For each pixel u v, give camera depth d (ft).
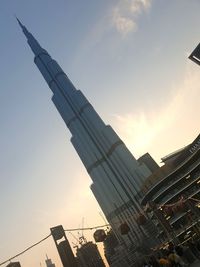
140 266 132.77
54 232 52.16
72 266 48.78
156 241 312.50
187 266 79.41
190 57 65.67
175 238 103.50
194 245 89.45
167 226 104.83
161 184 285.64
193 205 106.73
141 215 82.02
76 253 574.56
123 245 447.01
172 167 311.88
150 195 311.68
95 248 577.43
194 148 266.98
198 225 138.62
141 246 327.06
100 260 562.25
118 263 362.94
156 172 327.47
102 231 62.80
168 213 103.24
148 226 323.78
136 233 492.13
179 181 271.69
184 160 273.13
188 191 274.98
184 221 246.47
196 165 258.78
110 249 555.28
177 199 283.38
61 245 51.01
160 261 71.46
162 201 299.38
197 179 264.11
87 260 559.79
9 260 51.26
